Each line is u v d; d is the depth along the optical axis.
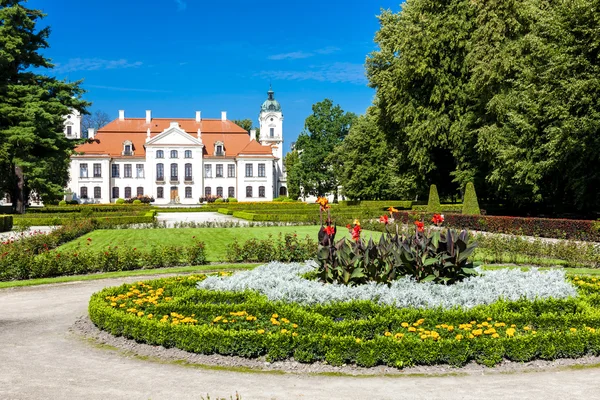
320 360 6.45
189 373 6.11
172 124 71.00
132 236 22.84
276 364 6.38
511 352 6.39
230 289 9.08
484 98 28.56
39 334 7.90
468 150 31.55
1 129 34.00
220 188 72.88
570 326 7.05
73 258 13.71
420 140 32.66
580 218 26.70
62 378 5.91
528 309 7.73
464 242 8.76
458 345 6.28
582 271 13.13
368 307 7.47
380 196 55.12
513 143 25.94
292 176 69.56
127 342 7.32
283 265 11.26
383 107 36.84
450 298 7.95
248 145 73.88
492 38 28.05
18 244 15.52
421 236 9.34
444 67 31.20
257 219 32.16
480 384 5.73
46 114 33.09
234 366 6.36
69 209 39.59
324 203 9.21
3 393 5.42
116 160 70.94
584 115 21.55
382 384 5.73
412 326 6.94
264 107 97.12
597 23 21.28
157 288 9.81
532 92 23.83
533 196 26.91
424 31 31.45
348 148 56.25
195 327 6.89
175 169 71.38
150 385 5.69
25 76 35.06
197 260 15.20
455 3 31.39
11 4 34.84
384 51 36.28
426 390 5.54
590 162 22.42
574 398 5.30
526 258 15.19
